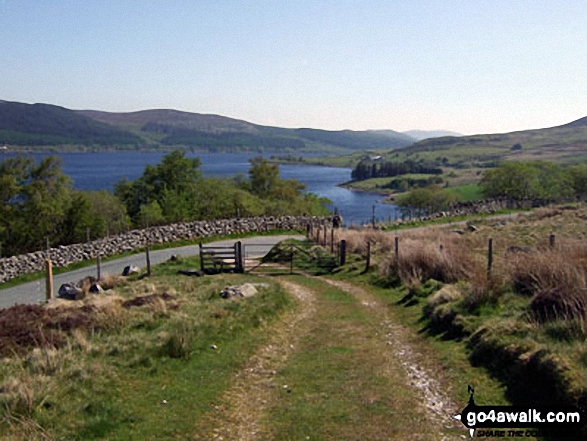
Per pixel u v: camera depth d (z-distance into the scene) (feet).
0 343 36.27
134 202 196.95
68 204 134.10
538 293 36.06
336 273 79.30
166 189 185.88
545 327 30.78
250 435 24.00
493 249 75.51
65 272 92.12
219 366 33.76
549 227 109.09
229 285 63.87
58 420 23.68
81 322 41.88
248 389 30.27
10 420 23.04
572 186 227.61
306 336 42.93
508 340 30.50
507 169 226.79
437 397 27.86
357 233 106.73
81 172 582.35
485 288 40.73
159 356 34.09
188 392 28.94
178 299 52.60
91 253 101.60
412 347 37.91
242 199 178.70
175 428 24.41
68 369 29.58
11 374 29.01
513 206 203.62
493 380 28.35
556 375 24.45
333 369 33.63
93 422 23.71
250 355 36.78
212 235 130.62
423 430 23.80
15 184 131.03
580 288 33.30
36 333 37.93
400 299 55.06
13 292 77.82
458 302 42.01
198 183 197.77
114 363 31.94
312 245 101.35
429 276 59.00
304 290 66.33
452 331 38.19
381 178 595.47
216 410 26.84
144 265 93.20
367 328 44.86
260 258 96.22
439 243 72.02
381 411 26.25
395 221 162.20
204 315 44.70
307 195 269.64
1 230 125.59
